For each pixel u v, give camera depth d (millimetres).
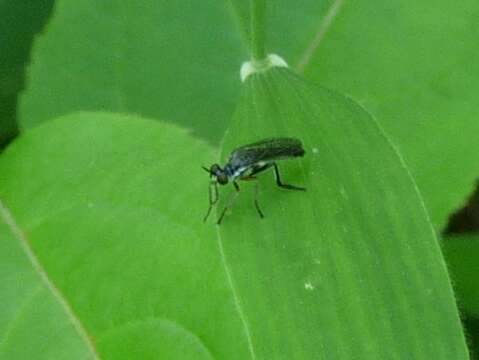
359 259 197
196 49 247
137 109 245
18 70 254
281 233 199
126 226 220
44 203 225
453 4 244
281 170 202
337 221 200
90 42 247
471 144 238
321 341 195
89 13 248
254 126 207
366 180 201
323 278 197
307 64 244
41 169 227
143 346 213
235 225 200
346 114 205
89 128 227
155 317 214
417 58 243
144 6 248
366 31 245
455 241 244
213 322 211
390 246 198
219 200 202
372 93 242
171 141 224
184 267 215
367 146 203
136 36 247
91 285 218
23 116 245
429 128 240
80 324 218
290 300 196
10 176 228
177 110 245
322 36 245
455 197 236
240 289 197
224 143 206
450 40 243
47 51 247
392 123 240
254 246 199
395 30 245
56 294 219
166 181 222
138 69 247
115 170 224
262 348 195
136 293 215
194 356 211
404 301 196
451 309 195
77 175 226
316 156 203
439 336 194
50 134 229
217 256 214
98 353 216
